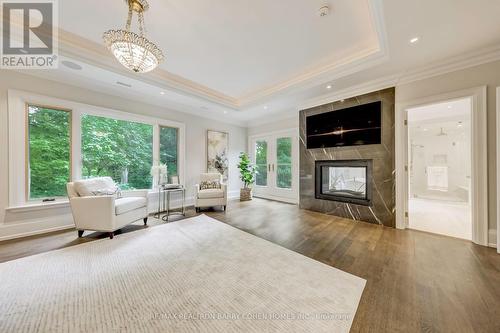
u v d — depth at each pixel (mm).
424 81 2844
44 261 2039
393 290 1568
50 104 3014
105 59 2801
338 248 2365
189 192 4945
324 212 4047
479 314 1308
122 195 3346
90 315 1308
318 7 1934
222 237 2723
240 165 5727
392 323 1238
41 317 1287
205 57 2877
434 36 2133
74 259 2086
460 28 2004
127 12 2031
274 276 1771
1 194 2633
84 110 3373
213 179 4875
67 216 3129
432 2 1679
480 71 2424
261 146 6070
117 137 3867
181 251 2283
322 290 1571
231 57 2877
